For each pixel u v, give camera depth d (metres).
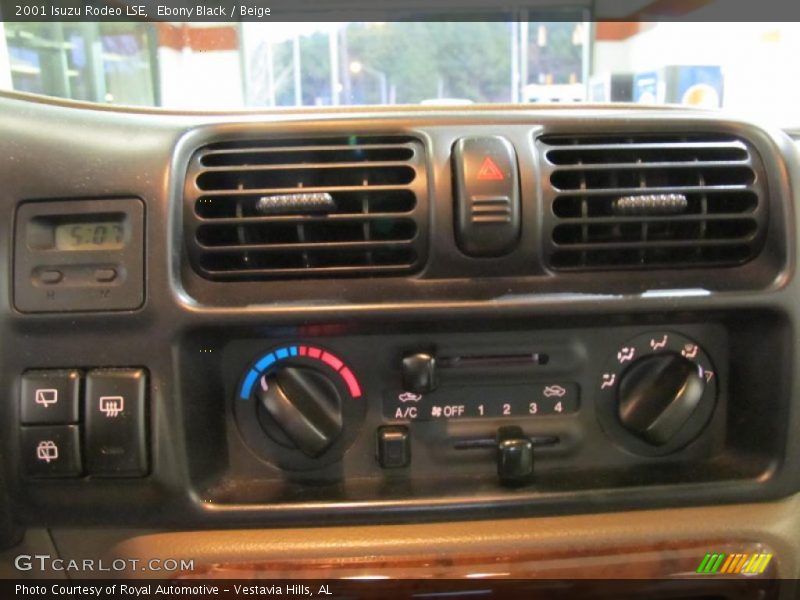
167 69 1.45
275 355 0.49
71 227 0.47
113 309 0.45
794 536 0.51
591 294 0.48
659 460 0.52
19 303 0.46
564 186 0.49
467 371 0.50
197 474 0.47
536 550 0.48
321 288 0.47
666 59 2.59
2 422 0.46
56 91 1.31
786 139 0.51
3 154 0.47
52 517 0.47
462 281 0.48
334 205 0.48
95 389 0.45
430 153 0.48
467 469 0.51
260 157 0.49
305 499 0.48
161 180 0.46
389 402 0.50
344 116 0.50
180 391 0.46
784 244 0.48
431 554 0.48
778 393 0.49
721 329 0.51
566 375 0.51
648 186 0.49
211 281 0.47
